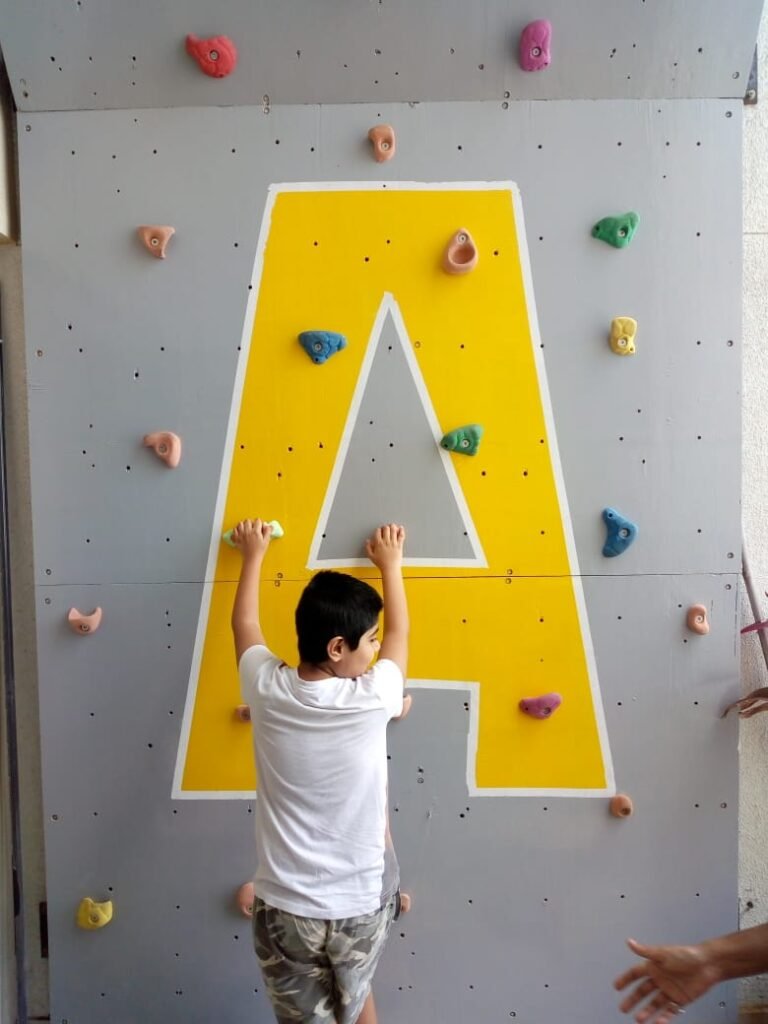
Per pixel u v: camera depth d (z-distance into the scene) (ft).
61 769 4.37
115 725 4.35
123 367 4.25
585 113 4.14
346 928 3.48
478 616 4.32
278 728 3.53
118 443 4.28
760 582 4.59
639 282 4.21
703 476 4.28
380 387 4.26
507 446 4.27
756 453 4.54
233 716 4.33
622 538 4.24
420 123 4.14
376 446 4.28
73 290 4.23
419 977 4.43
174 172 4.17
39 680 4.33
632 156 4.15
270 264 4.21
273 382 4.25
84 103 4.15
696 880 4.41
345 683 3.56
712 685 4.36
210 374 4.25
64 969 4.43
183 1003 4.44
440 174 4.17
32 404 4.26
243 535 4.15
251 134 4.15
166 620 4.32
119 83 4.09
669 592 4.32
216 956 4.42
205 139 4.16
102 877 4.40
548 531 4.30
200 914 4.41
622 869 4.41
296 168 4.17
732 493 4.29
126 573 4.32
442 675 4.33
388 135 4.09
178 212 4.19
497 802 4.37
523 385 4.25
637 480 4.28
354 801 3.50
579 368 4.25
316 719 3.48
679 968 2.84
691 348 4.23
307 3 3.89
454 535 4.30
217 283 4.22
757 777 4.65
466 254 4.16
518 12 3.93
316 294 4.22
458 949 4.42
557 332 4.24
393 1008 4.43
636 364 4.25
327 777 3.48
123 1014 4.45
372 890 3.52
